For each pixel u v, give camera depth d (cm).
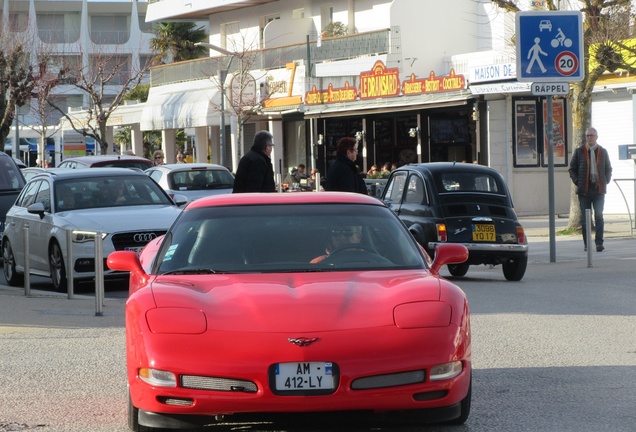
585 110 3091
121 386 1037
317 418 787
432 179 2053
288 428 859
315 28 5806
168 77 6512
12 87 5712
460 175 2064
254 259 902
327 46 5241
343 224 945
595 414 889
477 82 3978
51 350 1250
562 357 1166
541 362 1137
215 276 877
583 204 2606
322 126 5184
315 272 886
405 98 4291
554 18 2314
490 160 4012
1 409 935
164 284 851
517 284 1980
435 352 768
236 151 5669
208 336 766
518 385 1016
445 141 4447
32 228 2064
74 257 1903
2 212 2602
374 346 760
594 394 971
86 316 1573
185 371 755
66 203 2034
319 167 5209
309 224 944
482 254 1998
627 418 873
